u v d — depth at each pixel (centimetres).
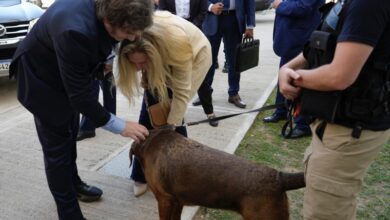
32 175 344
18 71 227
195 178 199
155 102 262
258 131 449
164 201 223
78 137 416
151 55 218
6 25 565
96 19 191
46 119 230
